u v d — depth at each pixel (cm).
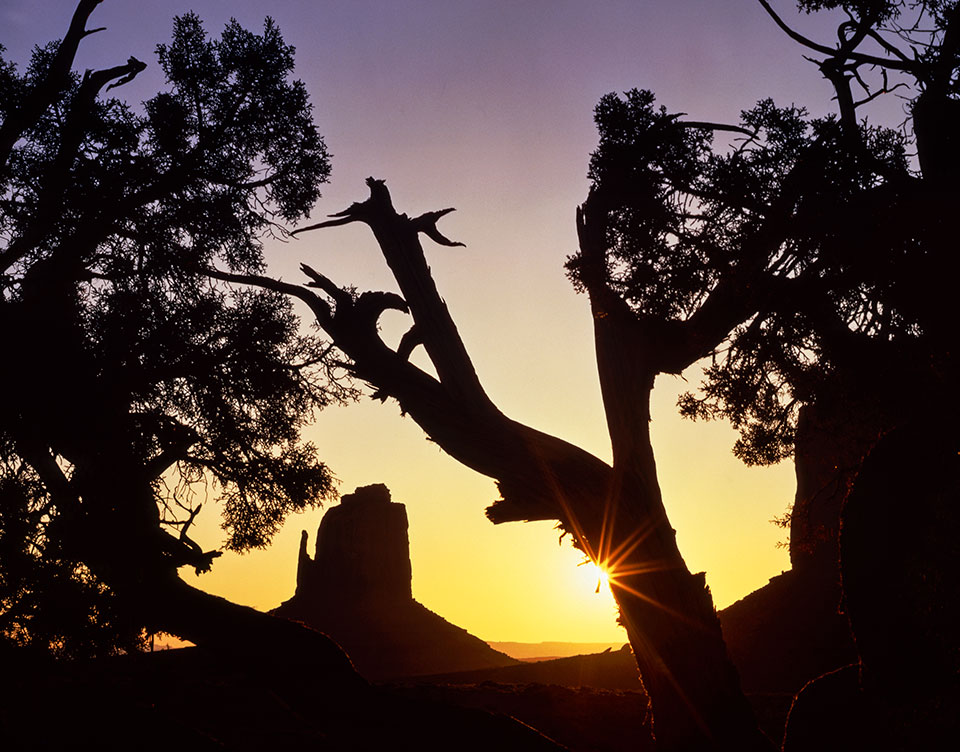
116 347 1273
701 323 1473
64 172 1373
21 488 1147
